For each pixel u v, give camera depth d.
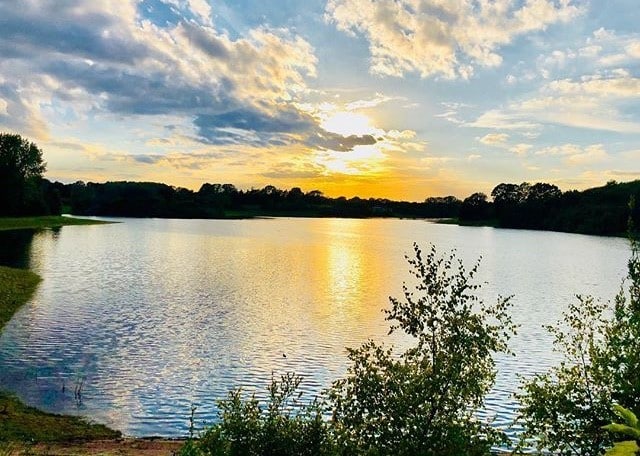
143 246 126.38
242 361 37.94
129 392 31.47
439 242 175.75
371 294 69.06
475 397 15.00
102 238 144.25
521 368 37.66
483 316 15.83
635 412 13.81
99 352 39.03
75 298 59.44
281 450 14.66
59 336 43.03
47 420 26.97
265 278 81.56
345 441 14.62
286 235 189.12
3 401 29.12
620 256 133.38
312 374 35.28
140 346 40.97
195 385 32.91
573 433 15.20
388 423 14.42
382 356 15.61
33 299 58.06
